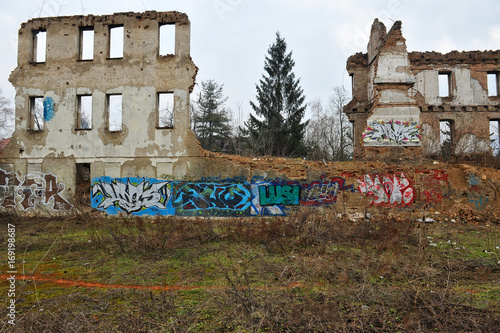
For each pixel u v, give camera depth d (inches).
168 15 696.4
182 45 687.7
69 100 703.1
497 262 330.6
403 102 781.3
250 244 407.8
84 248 402.6
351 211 621.9
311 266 307.6
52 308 233.1
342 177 633.6
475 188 621.3
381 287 263.1
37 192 694.5
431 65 1023.6
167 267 323.6
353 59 973.8
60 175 692.1
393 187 630.5
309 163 642.8
